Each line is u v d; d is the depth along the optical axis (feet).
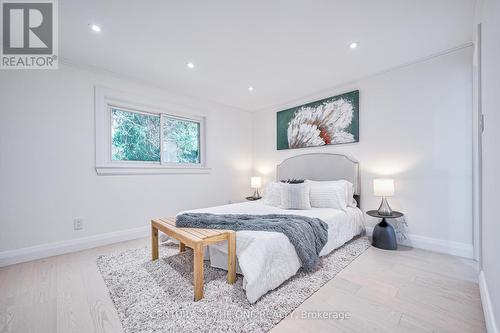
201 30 6.35
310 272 6.24
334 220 7.76
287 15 5.75
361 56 7.86
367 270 6.46
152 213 10.27
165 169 10.71
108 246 8.68
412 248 8.18
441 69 7.77
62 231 8.00
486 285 4.66
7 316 4.55
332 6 5.42
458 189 7.47
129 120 10.02
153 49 7.35
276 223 6.31
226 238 5.66
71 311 4.69
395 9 5.56
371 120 9.50
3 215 7.01
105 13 5.62
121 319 4.41
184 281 5.81
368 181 9.60
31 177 7.48
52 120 7.86
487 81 4.62
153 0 5.18
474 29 6.34
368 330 4.11
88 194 8.57
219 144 13.09
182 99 11.48
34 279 6.06
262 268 5.08
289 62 8.24
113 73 9.13
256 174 14.58
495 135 3.92
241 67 8.62
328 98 10.90
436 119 7.89
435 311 4.65
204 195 12.34
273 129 13.65
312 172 11.37
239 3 5.32
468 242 7.27
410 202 8.45
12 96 7.20
